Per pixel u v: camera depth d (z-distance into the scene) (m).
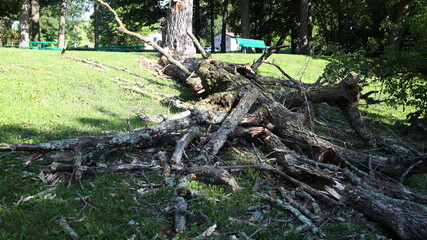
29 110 7.93
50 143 4.96
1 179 4.68
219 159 5.59
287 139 6.18
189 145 5.89
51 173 4.90
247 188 4.82
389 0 26.14
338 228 4.04
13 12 36.47
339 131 8.01
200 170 4.96
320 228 4.00
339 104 7.42
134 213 4.12
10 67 11.76
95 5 37.56
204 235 3.74
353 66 8.72
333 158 5.75
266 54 9.91
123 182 4.82
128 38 58.06
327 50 9.23
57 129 6.86
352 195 4.43
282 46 9.62
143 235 3.72
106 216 3.98
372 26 32.81
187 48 13.85
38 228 3.67
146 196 4.47
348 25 37.19
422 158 5.19
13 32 49.97
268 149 5.94
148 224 3.83
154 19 38.47
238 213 4.26
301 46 26.89
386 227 4.12
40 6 43.38
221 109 7.46
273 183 5.16
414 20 18.42
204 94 10.20
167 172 4.98
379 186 4.83
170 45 13.75
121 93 10.24
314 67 17.30
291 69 15.89
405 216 3.91
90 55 15.48
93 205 4.22
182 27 13.63
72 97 9.42
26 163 4.87
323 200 4.55
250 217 4.21
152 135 5.65
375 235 3.94
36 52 15.59
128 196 4.46
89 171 4.91
